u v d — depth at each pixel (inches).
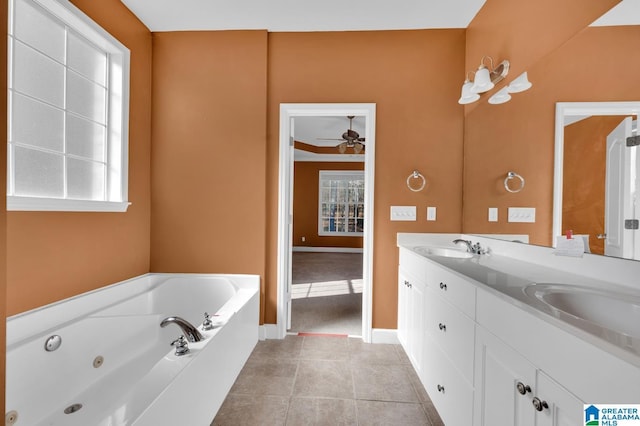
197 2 83.7
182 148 97.3
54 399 58.2
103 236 80.5
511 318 36.0
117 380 67.3
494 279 45.4
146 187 96.2
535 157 62.1
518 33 69.4
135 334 77.1
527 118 64.9
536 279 45.7
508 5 73.0
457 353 51.1
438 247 86.0
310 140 255.0
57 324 66.5
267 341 95.1
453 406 52.2
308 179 300.4
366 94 95.0
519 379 34.4
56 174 70.2
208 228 97.3
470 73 90.5
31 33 64.3
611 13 44.9
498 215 74.7
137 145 91.8
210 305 93.7
